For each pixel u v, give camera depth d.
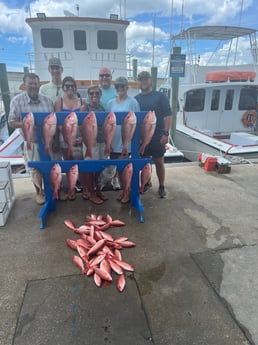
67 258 2.39
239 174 4.66
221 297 1.96
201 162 4.99
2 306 1.86
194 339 1.63
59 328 1.70
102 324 1.72
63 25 7.13
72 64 7.54
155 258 2.40
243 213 3.26
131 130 2.90
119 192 3.84
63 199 3.57
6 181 3.26
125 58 7.86
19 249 2.52
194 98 7.12
